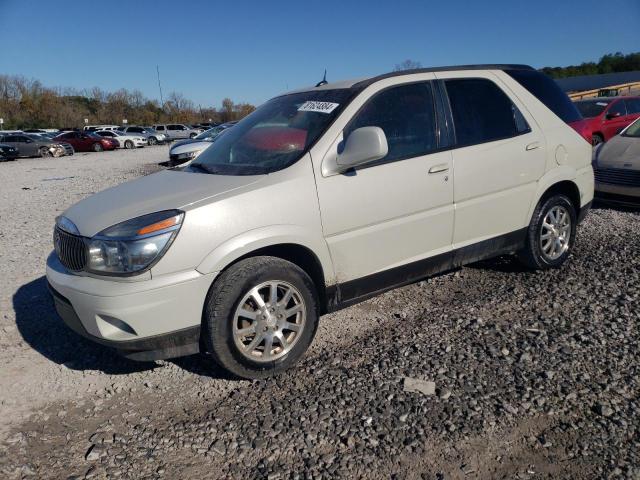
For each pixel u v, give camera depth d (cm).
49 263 347
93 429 285
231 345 307
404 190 365
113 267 290
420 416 278
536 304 411
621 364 318
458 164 391
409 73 392
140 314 287
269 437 268
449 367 323
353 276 357
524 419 271
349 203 343
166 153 2833
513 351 339
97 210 327
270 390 312
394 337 371
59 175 1723
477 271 497
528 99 450
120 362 359
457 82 411
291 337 332
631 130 786
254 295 311
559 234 477
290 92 438
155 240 289
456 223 398
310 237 329
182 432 277
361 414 282
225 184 326
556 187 468
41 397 320
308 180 330
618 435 256
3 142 2855
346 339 375
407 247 377
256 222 311
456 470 240
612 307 397
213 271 299
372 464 245
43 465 257
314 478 238
